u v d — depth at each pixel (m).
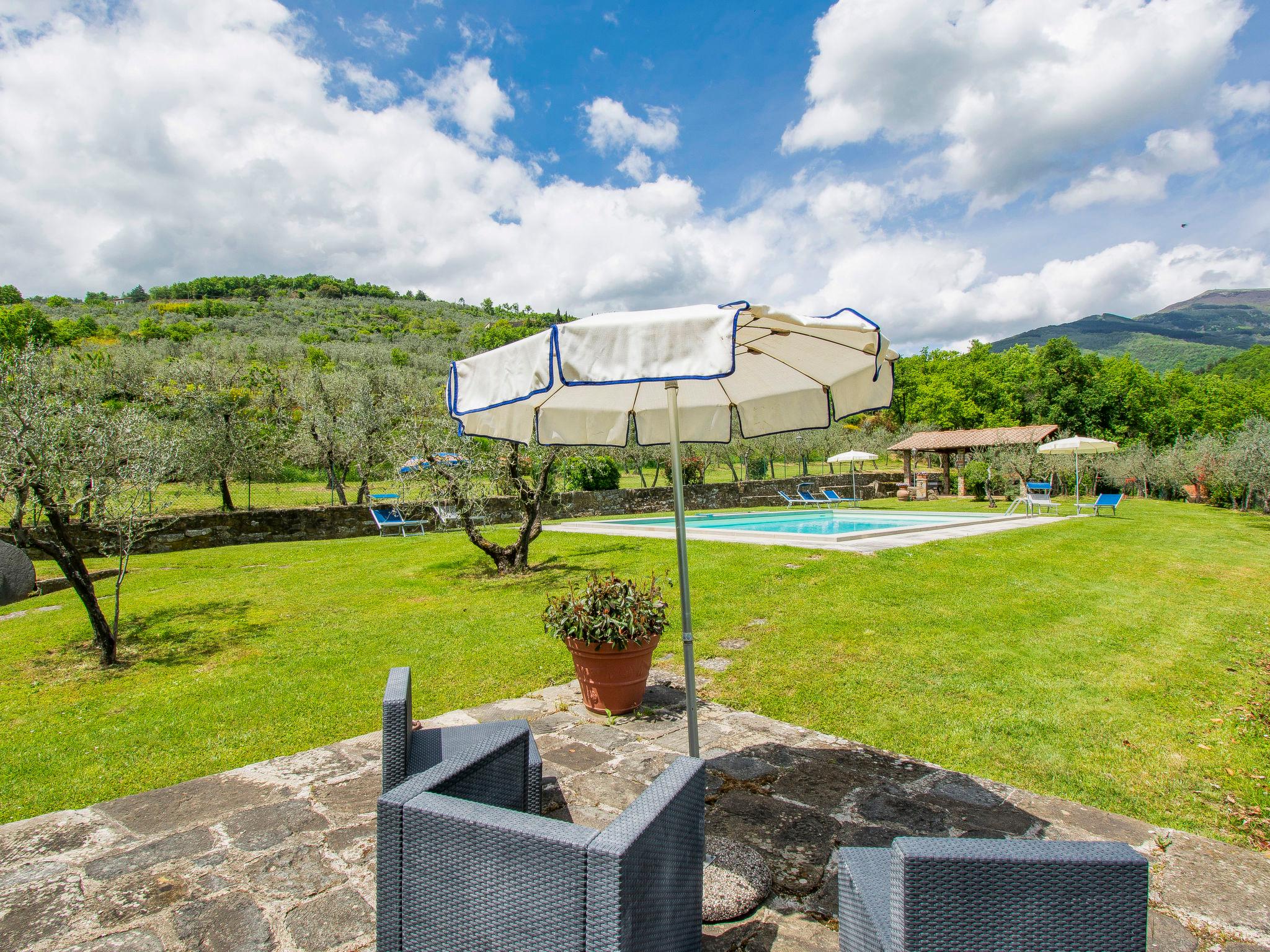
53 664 6.61
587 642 4.35
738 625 6.87
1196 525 15.52
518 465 10.34
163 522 14.10
